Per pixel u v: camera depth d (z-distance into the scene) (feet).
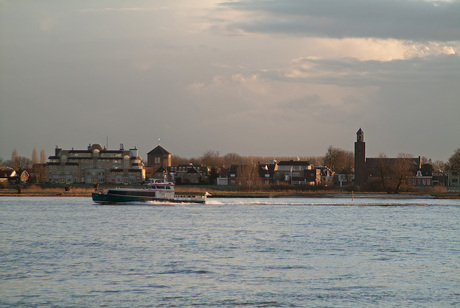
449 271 203.82
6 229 320.09
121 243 265.95
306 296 168.55
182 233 306.35
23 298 164.45
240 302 162.09
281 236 298.97
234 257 229.25
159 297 166.40
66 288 175.73
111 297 165.89
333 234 310.65
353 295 170.09
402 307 158.81
